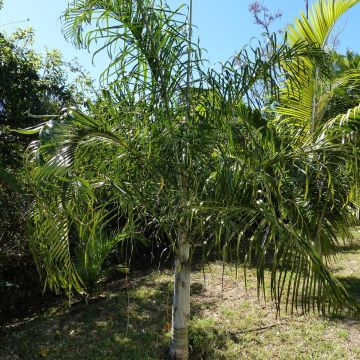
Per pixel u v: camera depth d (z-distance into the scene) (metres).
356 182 3.79
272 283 3.04
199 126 3.50
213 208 3.32
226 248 3.12
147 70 3.62
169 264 8.91
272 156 3.53
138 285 7.47
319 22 5.04
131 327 5.55
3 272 7.14
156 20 3.52
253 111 3.87
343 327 5.18
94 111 3.38
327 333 5.05
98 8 3.57
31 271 7.46
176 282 4.32
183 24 3.56
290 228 3.14
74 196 2.84
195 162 3.56
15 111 6.16
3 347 5.18
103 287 7.62
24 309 7.25
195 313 5.90
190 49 3.57
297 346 4.77
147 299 6.58
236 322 5.49
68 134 2.84
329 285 2.97
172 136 3.55
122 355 4.80
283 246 3.00
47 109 6.65
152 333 5.30
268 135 3.68
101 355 4.84
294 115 4.87
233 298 6.41
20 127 6.31
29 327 5.88
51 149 2.72
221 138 3.49
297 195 3.89
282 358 4.52
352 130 3.70
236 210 3.27
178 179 3.70
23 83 6.35
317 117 4.73
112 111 3.49
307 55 3.85
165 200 3.79
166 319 5.75
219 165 3.42
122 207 3.59
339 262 8.36
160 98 3.56
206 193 3.41
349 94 4.96
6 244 6.98
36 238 3.39
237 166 3.31
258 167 3.38
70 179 2.64
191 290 6.88
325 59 3.99
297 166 3.61
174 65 3.54
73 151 2.78
